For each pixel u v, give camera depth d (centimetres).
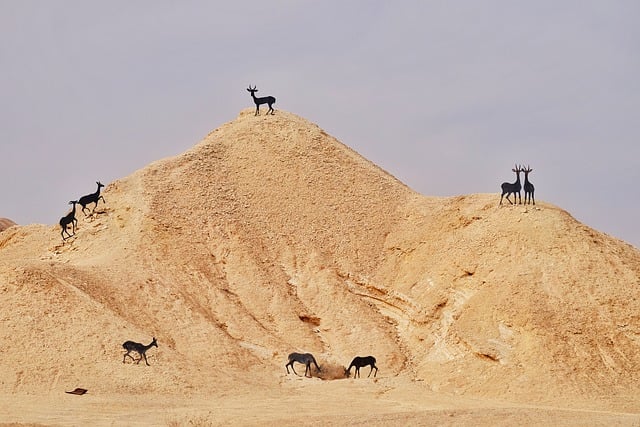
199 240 13112
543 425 7388
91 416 8575
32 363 9731
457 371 10994
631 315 11156
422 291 12506
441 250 12862
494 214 12800
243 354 11294
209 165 14500
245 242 13275
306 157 14812
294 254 13388
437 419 7756
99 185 13650
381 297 12912
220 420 8431
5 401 9081
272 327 12175
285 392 10275
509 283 11594
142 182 13888
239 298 12506
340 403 9625
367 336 12081
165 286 12012
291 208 14050
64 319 10312
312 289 12838
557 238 12044
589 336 10925
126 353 10112
